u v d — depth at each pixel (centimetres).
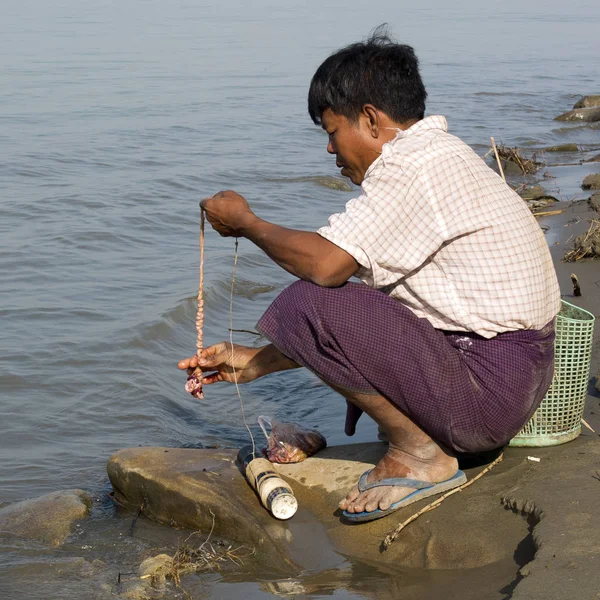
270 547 319
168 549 333
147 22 4294
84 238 869
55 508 365
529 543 287
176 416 499
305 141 1512
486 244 292
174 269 784
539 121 1853
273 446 363
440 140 297
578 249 745
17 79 2105
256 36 3656
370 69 302
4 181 1108
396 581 292
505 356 300
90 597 298
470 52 3397
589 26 5244
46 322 639
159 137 1484
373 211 287
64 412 498
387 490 314
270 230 305
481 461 348
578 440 363
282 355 343
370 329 294
